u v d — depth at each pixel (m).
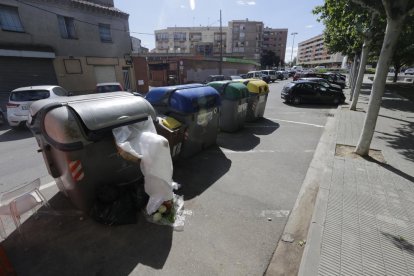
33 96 9.06
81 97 4.02
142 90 22.20
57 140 3.28
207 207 3.95
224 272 2.75
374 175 4.79
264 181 4.82
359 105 13.45
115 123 3.56
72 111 3.34
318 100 14.30
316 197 4.12
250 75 31.41
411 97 16.97
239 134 8.09
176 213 3.76
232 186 4.63
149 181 3.54
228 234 3.34
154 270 2.79
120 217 3.49
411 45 17.00
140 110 3.95
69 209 3.91
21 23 13.96
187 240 3.23
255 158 6.00
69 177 3.47
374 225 3.36
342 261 2.77
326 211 3.66
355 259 2.80
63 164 3.47
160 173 3.47
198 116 5.80
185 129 5.57
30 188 3.56
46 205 3.93
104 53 18.53
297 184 4.70
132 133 3.71
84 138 3.32
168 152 3.52
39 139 3.88
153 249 3.09
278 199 4.18
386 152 6.00
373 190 4.24
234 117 8.00
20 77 14.16
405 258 2.82
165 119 5.23
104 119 3.47
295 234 3.34
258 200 4.15
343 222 3.41
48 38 15.17
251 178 4.95
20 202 3.42
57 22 15.50
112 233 3.37
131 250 3.08
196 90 5.97
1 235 3.35
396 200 3.95
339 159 5.60
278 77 38.91
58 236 3.33
